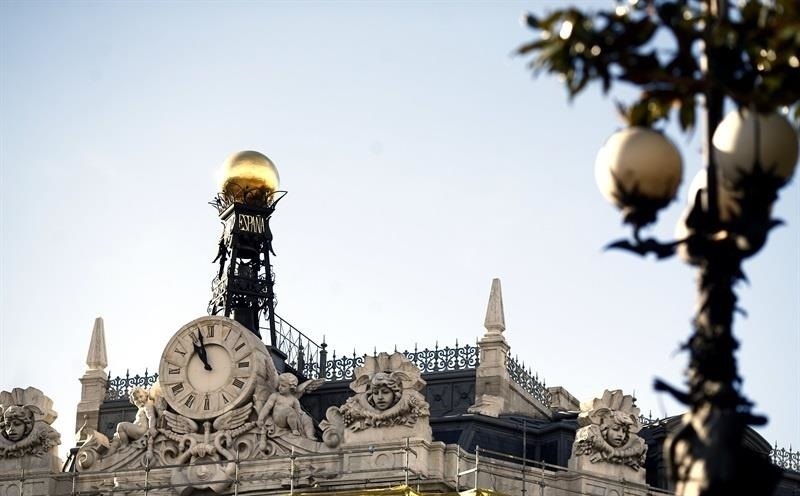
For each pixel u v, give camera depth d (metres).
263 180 95.06
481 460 81.00
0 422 87.56
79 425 96.12
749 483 26.42
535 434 86.38
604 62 26.09
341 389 91.38
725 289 27.52
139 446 84.50
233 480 81.69
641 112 27.98
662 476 86.94
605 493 81.75
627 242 28.05
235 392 83.31
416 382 80.38
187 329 84.69
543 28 26.02
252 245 94.69
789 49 26.11
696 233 27.80
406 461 79.12
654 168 27.45
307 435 81.94
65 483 86.25
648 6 26.38
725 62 27.08
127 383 96.94
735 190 27.41
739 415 26.83
